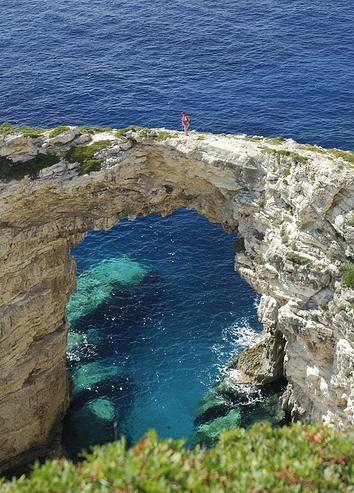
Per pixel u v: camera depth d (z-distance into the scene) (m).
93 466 21.03
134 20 101.69
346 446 23.08
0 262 42.69
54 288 46.91
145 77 85.00
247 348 54.62
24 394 46.72
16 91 82.06
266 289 44.94
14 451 47.88
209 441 48.47
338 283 39.59
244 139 45.25
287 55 89.56
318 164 38.91
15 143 41.81
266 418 50.03
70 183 42.59
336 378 40.88
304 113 76.62
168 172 45.62
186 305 59.19
